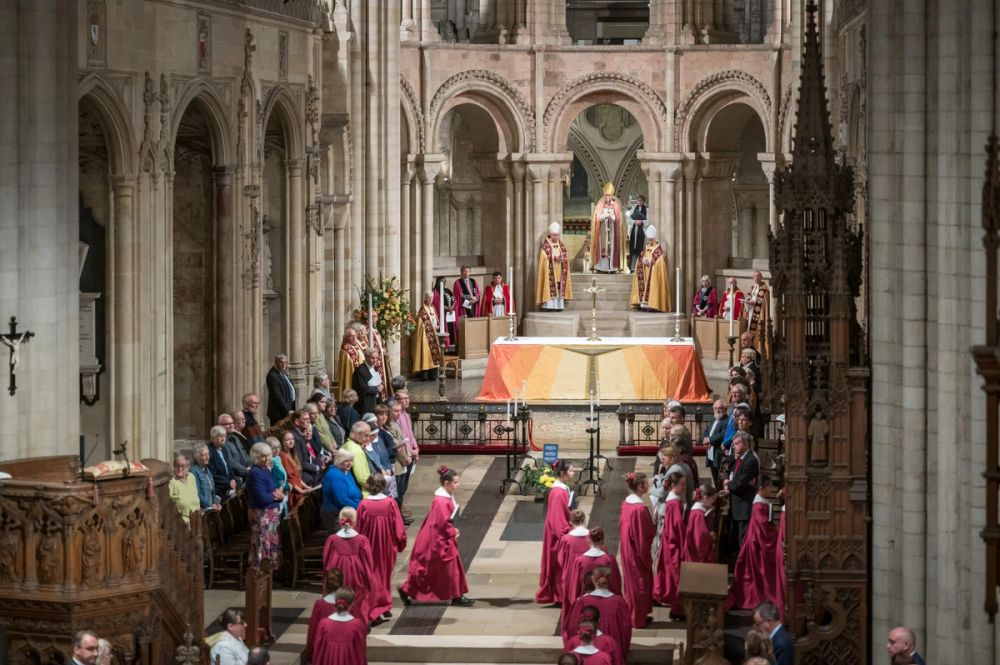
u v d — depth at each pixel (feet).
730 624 94.79
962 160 78.18
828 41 148.36
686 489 106.93
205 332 133.59
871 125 83.71
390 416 123.03
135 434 115.55
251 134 134.62
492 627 98.32
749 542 97.14
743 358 137.90
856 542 87.92
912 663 69.21
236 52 131.34
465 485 135.33
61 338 92.58
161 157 117.80
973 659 78.38
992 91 76.89
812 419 88.17
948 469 79.51
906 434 82.74
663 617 101.24
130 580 75.87
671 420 117.08
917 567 83.05
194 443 132.87
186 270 133.18
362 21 162.71
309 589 105.50
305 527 109.29
